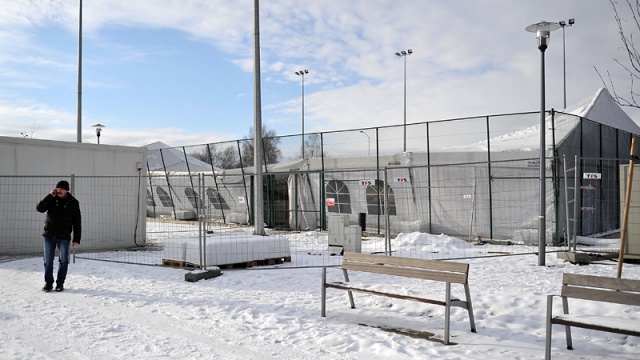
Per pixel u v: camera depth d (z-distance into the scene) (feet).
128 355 17.79
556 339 19.10
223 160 87.76
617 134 73.41
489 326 20.76
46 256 29.22
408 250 48.83
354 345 18.60
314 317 22.67
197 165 94.02
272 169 80.28
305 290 29.17
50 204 29.53
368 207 69.26
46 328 21.33
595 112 77.15
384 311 23.50
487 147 59.00
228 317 23.07
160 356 17.65
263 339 19.60
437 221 62.34
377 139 68.80
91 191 50.14
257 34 56.59
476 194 59.11
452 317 22.06
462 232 60.34
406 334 19.88
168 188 99.19
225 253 37.27
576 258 37.22
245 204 84.69
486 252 46.42
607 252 42.34
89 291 29.19
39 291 29.22
